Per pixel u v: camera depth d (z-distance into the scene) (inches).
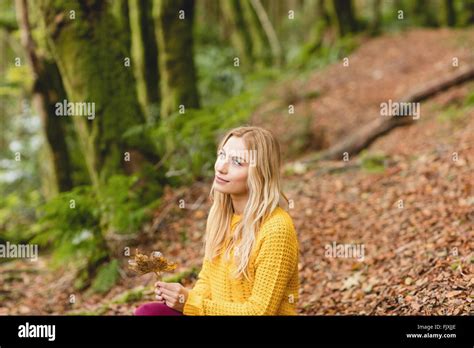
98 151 228.2
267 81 534.9
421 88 351.6
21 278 237.8
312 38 606.5
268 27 612.1
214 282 99.0
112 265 201.8
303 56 578.6
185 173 247.4
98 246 209.5
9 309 199.9
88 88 225.1
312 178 258.1
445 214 181.8
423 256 153.6
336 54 540.4
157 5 308.7
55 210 200.1
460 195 194.1
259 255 92.1
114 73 230.2
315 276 171.3
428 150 257.1
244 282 94.9
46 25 224.2
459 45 475.8
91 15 225.5
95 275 208.7
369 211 210.4
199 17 775.1
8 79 355.3
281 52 604.4
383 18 647.8
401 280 144.5
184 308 93.4
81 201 203.3
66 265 235.1
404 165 245.6
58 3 220.4
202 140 246.7
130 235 214.5
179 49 311.0
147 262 94.0
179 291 93.5
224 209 100.2
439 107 323.9
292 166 276.4
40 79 292.2
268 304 90.7
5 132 481.4
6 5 412.8
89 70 224.2
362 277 157.6
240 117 257.1
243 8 626.2
